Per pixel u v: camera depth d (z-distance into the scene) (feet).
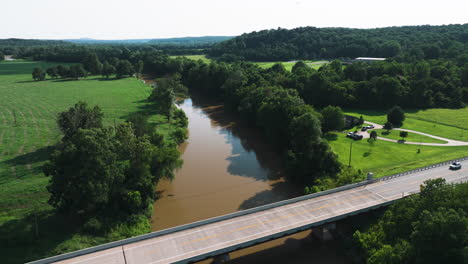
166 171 274.16
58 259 171.53
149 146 266.16
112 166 228.63
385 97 536.01
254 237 189.26
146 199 249.34
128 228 222.07
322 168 292.20
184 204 265.13
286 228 197.16
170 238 191.11
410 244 162.71
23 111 526.57
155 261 171.01
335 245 215.51
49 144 373.40
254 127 479.00
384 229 188.85
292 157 312.91
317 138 307.17
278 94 449.89
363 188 249.96
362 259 192.95
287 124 365.81
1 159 327.47
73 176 207.82
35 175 288.92
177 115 499.10
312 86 558.56
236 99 538.06
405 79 570.05
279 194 281.95
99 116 349.82
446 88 566.36
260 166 342.23
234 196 278.26
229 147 399.44
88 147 211.41
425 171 281.95
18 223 211.82
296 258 204.33
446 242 143.33
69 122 324.80
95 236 209.46
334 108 406.62
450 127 432.25
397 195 236.22
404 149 349.82
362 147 358.43
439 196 175.83
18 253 188.03
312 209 219.41
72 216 224.53
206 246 182.50
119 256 175.42
